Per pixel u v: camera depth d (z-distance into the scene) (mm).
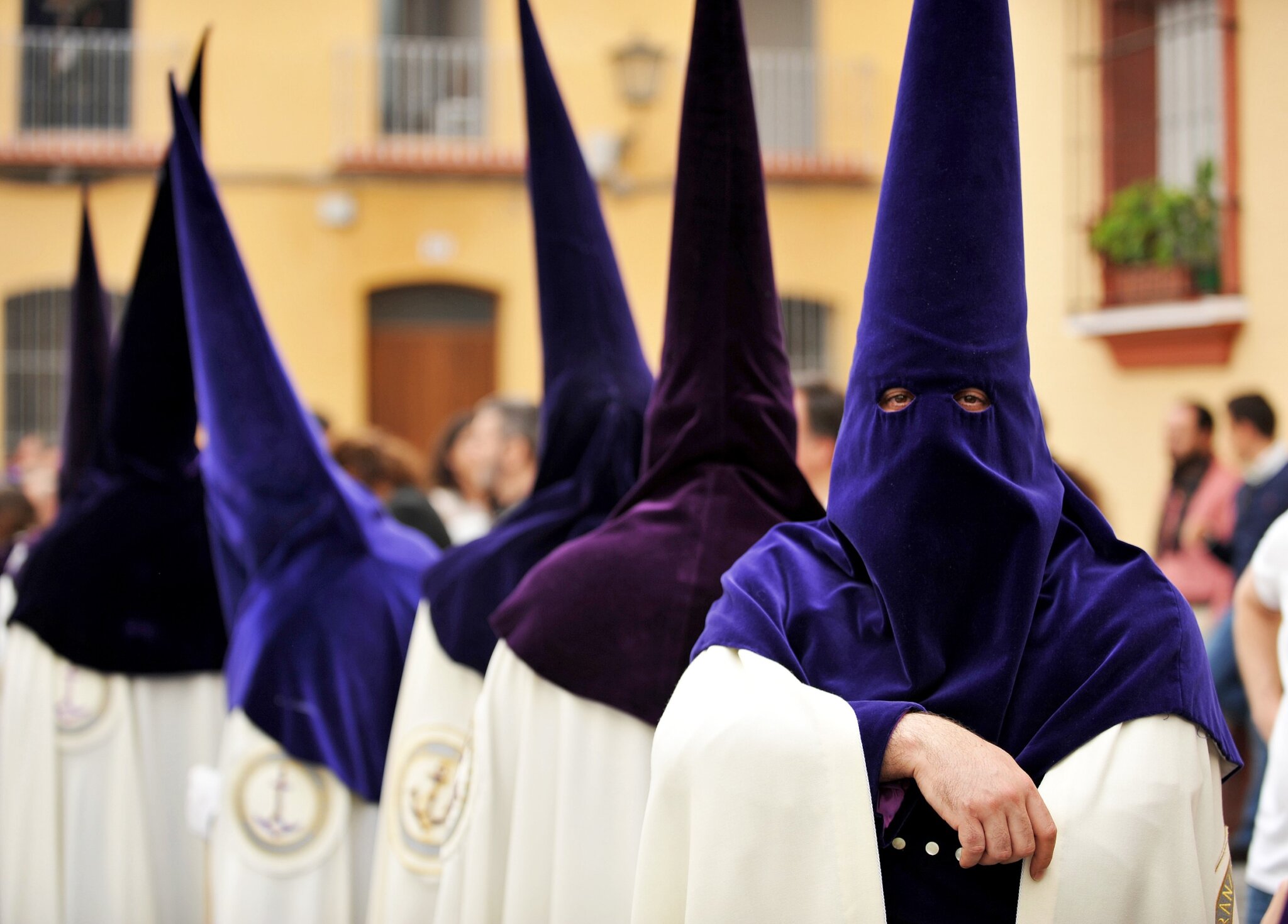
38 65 12445
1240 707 4324
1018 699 1670
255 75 12586
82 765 3357
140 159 12133
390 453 4594
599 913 2168
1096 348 7699
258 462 2957
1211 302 6992
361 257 12656
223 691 3428
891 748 1618
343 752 2852
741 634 1750
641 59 12508
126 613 3375
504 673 2275
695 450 2244
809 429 3094
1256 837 2631
